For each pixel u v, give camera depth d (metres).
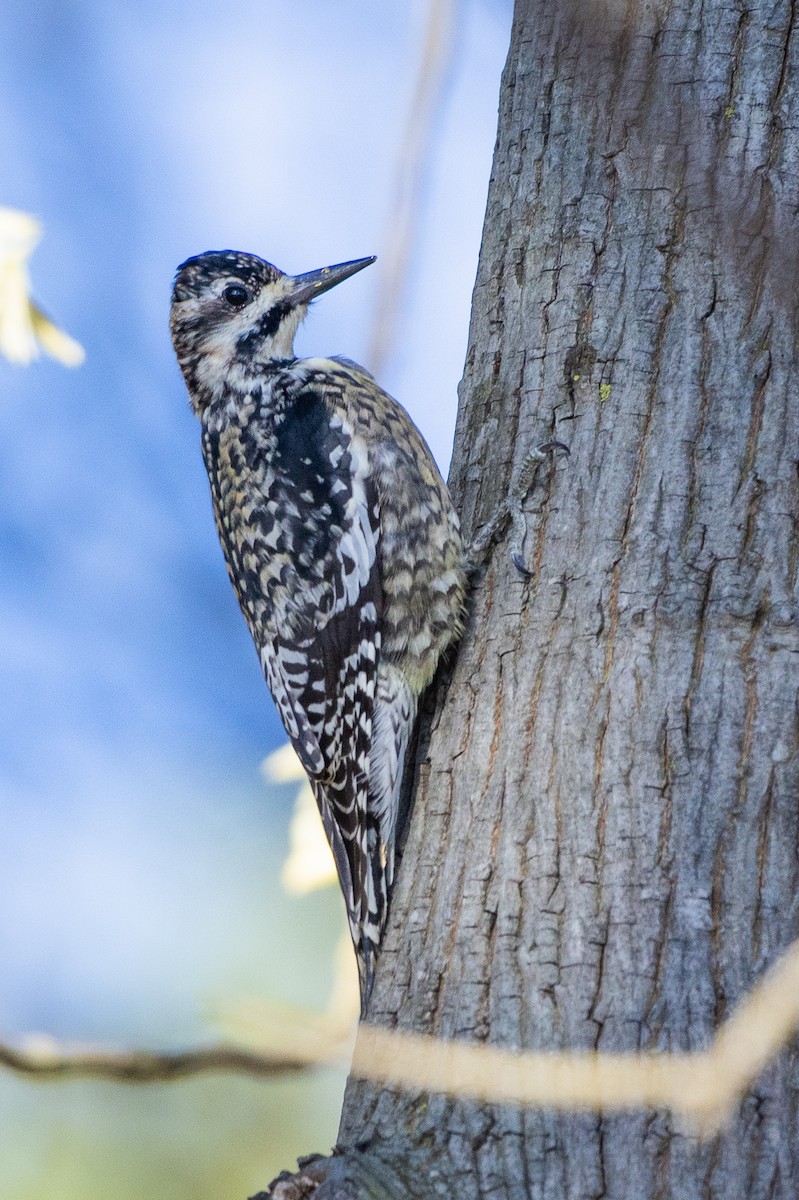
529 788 7.30
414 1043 6.75
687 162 8.43
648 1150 6.07
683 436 7.82
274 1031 8.79
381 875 8.36
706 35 8.66
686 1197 5.96
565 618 7.70
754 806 6.86
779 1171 6.01
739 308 8.03
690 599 7.40
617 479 7.90
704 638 7.29
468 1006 6.81
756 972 6.45
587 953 6.67
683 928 6.59
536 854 7.07
